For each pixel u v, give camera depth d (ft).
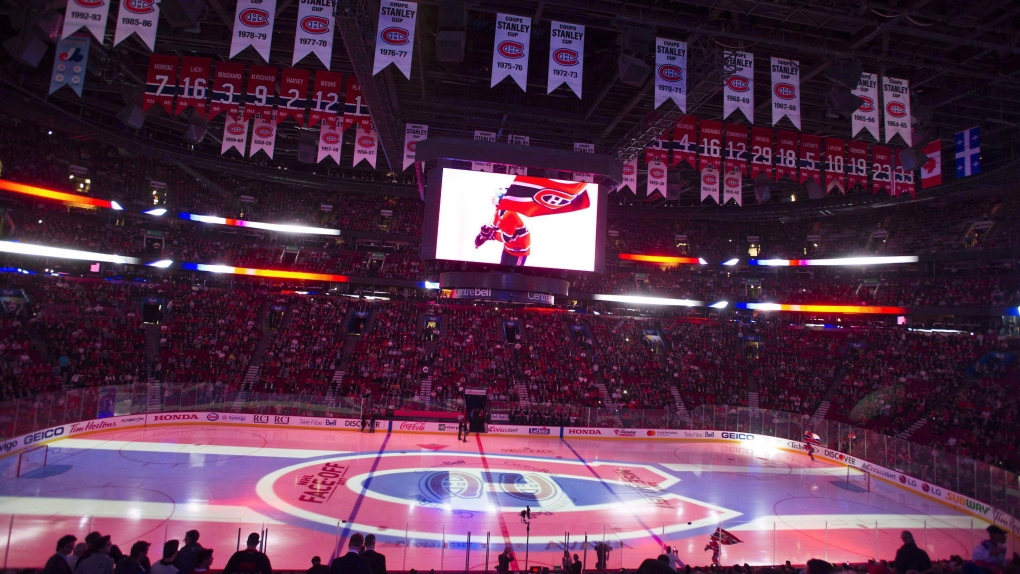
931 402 122.21
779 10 68.44
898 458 96.58
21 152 128.06
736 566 40.14
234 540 55.06
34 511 59.36
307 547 54.80
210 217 156.87
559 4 69.56
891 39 79.10
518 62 59.00
